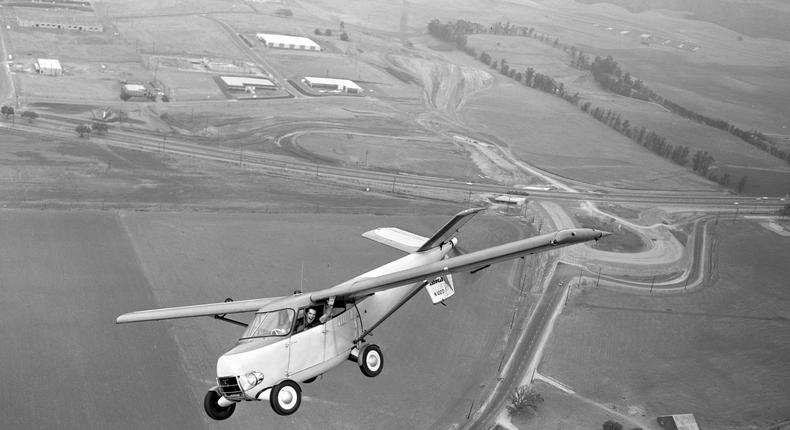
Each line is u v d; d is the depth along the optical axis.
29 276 134.62
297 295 32.94
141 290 134.12
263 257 153.12
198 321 124.69
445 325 134.62
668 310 158.25
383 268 39.44
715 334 148.62
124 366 111.62
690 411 118.81
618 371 129.38
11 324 119.25
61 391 105.00
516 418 111.75
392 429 104.75
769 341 147.25
